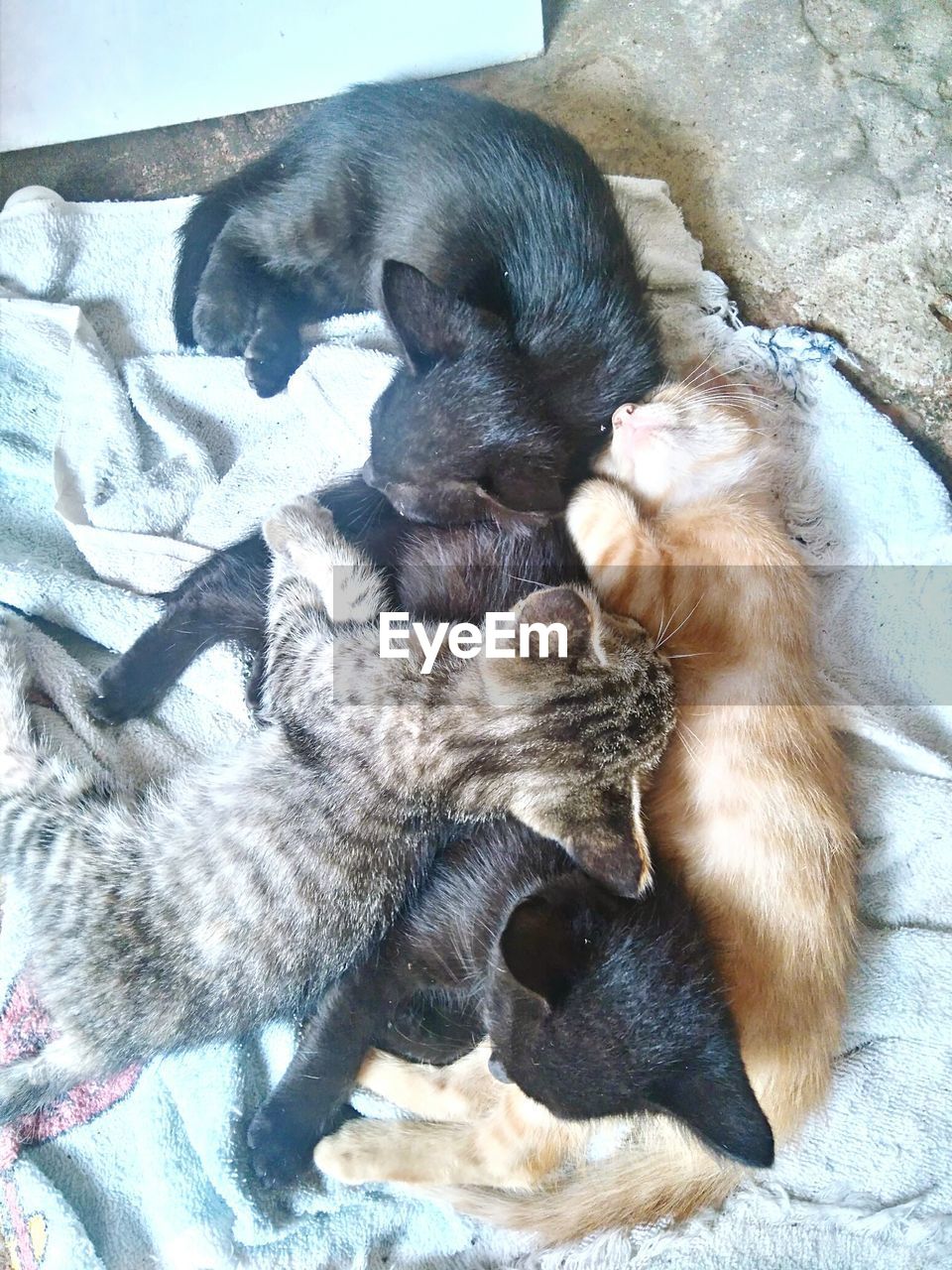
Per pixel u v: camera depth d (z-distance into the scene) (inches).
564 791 13.2
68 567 16.9
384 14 18.5
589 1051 11.8
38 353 17.5
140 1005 13.9
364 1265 14.1
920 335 18.2
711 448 15.8
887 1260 14.6
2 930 15.2
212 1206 14.1
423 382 15.1
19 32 18.3
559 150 16.6
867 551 17.0
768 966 13.8
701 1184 14.5
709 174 18.9
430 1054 14.9
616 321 16.1
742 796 14.1
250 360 17.5
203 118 19.2
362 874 14.2
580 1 19.4
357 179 16.6
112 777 15.4
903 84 19.2
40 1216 13.9
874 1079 15.0
